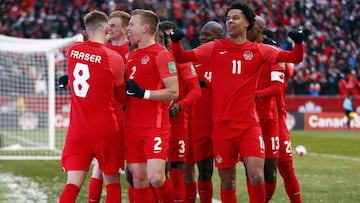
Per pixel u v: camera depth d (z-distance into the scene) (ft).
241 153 66.90
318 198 96.78
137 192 67.15
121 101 65.62
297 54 64.13
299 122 306.35
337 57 353.92
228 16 66.69
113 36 72.74
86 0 350.64
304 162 152.05
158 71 65.57
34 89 252.01
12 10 348.18
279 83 71.36
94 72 63.21
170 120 75.56
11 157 158.92
